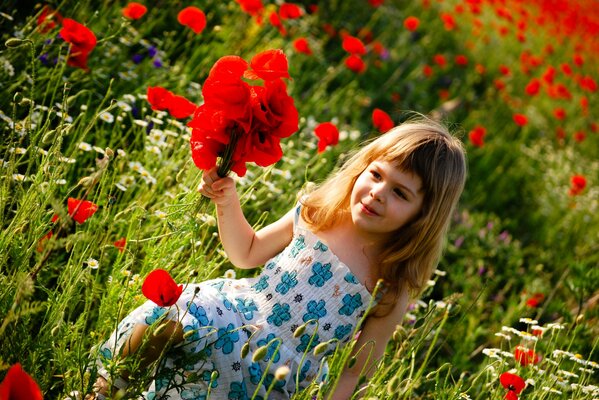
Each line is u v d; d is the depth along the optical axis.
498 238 4.76
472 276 4.21
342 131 4.60
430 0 9.10
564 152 7.48
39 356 1.79
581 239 5.53
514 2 11.02
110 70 3.41
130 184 2.45
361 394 2.05
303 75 5.21
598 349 3.11
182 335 1.84
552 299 4.14
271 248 2.22
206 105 1.68
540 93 9.17
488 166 6.15
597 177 7.38
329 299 2.06
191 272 1.96
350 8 7.34
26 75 2.67
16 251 1.88
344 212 2.18
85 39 2.47
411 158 2.05
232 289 2.11
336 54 6.25
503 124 7.34
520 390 2.09
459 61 7.04
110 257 2.46
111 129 3.24
